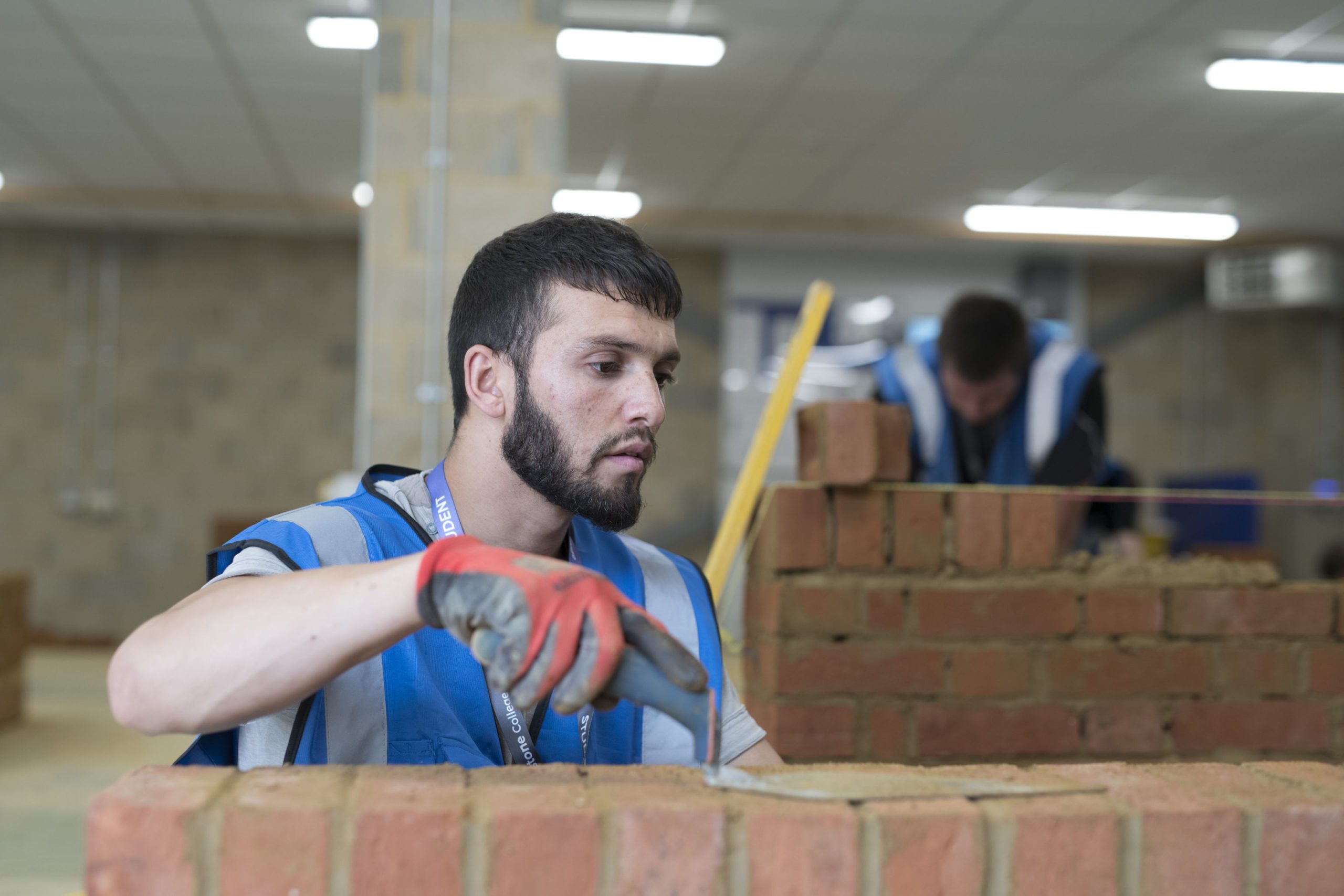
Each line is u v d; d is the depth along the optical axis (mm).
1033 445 2633
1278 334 8742
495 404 1025
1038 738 1874
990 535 1894
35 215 7738
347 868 669
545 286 987
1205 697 1909
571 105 5566
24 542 7996
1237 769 847
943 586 1880
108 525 8062
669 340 1016
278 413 8203
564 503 1007
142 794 688
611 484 993
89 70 5141
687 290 8344
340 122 5820
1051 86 5242
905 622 1869
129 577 8047
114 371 8102
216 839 663
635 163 6496
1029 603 1884
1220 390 8750
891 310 8406
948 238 7926
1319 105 5426
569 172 6688
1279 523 6684
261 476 8172
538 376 987
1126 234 7801
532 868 673
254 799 684
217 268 8211
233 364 8195
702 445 8297
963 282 8484
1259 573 1952
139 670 804
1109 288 8680
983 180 6715
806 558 1859
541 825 674
